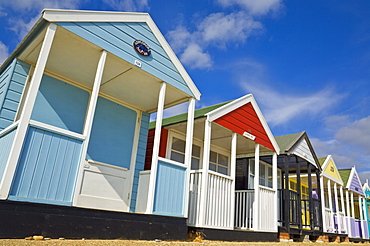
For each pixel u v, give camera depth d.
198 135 8.93
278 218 10.45
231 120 7.79
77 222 4.17
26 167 3.77
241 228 8.36
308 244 9.30
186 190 6.21
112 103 7.02
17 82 5.25
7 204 3.54
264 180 11.22
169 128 8.37
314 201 11.70
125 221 4.84
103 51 4.95
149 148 8.57
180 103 7.07
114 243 4.08
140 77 5.94
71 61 5.45
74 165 4.30
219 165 10.11
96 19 4.90
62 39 4.69
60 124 5.93
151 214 5.32
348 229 15.38
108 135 6.77
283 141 10.86
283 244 7.95
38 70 4.01
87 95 6.52
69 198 4.16
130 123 7.35
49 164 4.01
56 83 6.00
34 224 3.73
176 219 5.81
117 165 6.81
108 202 6.40
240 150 10.21
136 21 5.61
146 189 5.90
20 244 3.10
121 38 5.30
